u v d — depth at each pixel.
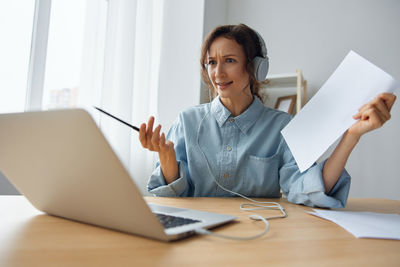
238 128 1.11
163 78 1.93
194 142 1.12
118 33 1.57
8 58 1.26
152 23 1.77
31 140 0.42
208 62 1.09
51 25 1.41
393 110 2.09
